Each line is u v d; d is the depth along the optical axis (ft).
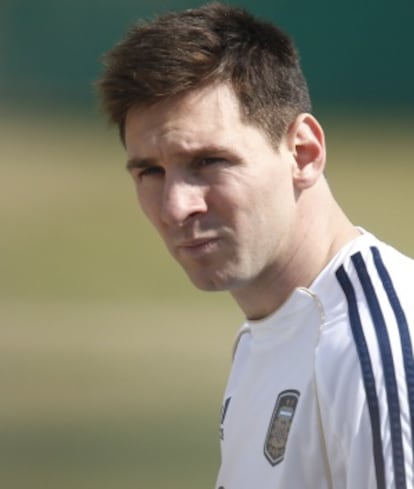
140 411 141.90
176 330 181.78
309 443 34.24
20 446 129.59
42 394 150.51
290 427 34.83
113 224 246.47
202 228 34.94
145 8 311.88
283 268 36.29
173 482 115.24
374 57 315.78
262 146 35.14
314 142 36.32
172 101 34.60
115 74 35.19
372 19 315.78
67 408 144.05
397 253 35.96
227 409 39.34
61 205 256.52
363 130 304.71
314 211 36.47
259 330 37.04
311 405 34.45
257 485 36.27
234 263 35.27
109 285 214.07
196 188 34.86
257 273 35.70
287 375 35.73
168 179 34.94
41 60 316.40
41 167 280.51
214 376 156.15
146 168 35.63
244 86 34.81
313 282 35.86
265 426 36.17
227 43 35.04
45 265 225.35
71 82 317.22
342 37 316.40
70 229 244.22
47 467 121.80
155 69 34.37
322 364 33.96
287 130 35.83
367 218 241.96
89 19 315.58
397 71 315.37
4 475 120.57
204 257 35.12
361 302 34.27
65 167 280.72
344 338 33.81
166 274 219.41
